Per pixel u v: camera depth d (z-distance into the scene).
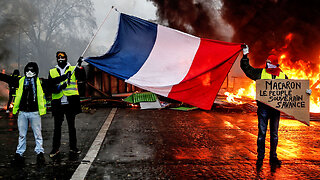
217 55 4.42
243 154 4.71
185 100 4.33
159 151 4.86
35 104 4.24
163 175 3.73
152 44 4.50
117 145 5.26
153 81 4.29
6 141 5.55
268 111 4.30
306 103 4.28
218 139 5.77
